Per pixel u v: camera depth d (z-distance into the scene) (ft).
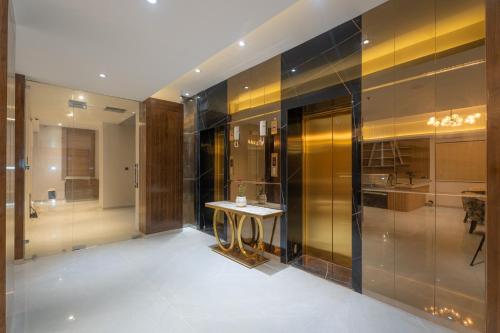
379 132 9.43
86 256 13.93
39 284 10.60
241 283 10.72
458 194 7.79
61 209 16.25
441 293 8.09
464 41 7.59
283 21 10.32
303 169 13.65
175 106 19.62
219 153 18.60
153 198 18.19
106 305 9.02
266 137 13.98
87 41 9.64
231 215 14.90
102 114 17.84
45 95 14.92
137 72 12.59
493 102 4.34
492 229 4.33
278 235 13.24
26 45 9.91
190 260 13.39
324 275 11.42
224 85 16.89
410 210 8.73
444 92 7.95
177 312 8.61
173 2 7.50
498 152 4.26
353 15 9.96
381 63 9.34
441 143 8.05
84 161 17.30
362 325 7.92
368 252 9.78
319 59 11.33
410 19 8.61
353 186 10.19
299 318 8.28
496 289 4.25
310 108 12.55
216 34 9.25
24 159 13.30
